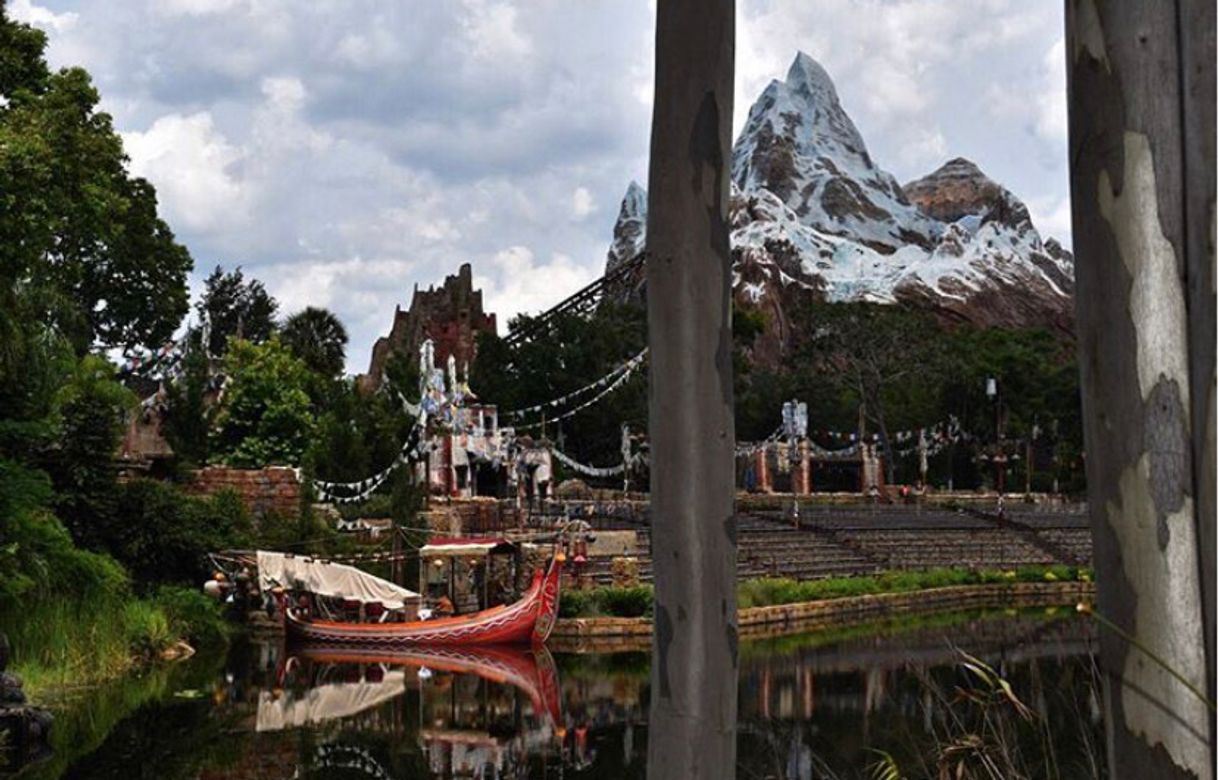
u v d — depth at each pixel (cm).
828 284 15588
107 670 2011
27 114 1984
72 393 2662
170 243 4519
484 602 3066
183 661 2309
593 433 5847
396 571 3091
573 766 1384
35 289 2172
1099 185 267
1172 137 262
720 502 321
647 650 2641
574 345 5938
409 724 1669
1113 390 262
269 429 4231
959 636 2802
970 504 5906
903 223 19588
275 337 4819
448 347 9031
